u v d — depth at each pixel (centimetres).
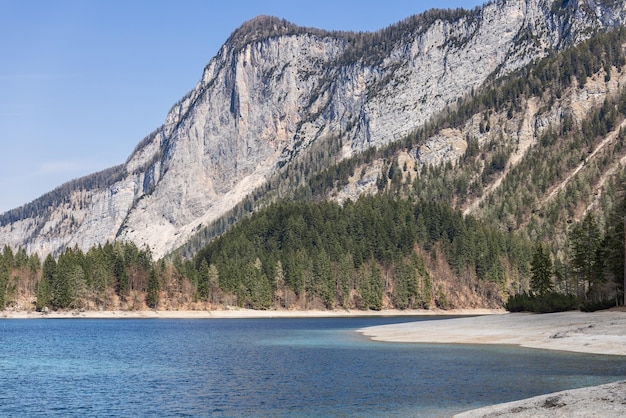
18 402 4700
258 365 6581
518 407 3541
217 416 4084
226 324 15975
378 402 4316
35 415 4269
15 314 18788
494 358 6438
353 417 3881
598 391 3622
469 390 4619
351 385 5062
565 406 3381
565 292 18725
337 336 10550
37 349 8875
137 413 4269
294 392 4841
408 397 4450
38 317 18925
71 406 4541
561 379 4928
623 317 8931
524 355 6612
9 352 8450
